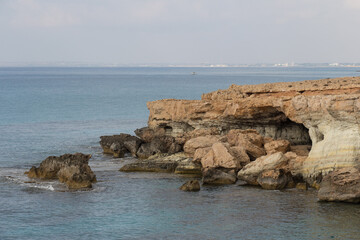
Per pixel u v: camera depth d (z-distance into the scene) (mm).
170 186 53500
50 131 97562
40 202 47656
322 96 52344
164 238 38281
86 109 140375
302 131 66000
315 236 38125
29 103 157750
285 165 53312
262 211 44031
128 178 57531
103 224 41500
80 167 54875
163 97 177500
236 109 65250
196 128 72438
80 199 48594
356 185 45281
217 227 40406
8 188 52500
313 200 46875
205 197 48875
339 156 49906
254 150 58812
